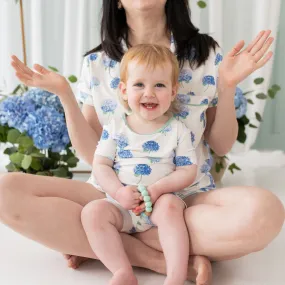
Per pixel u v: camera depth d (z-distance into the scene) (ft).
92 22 8.71
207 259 4.41
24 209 4.38
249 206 4.05
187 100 5.13
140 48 4.72
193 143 4.88
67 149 7.40
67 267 4.83
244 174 8.23
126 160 4.71
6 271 4.75
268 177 8.04
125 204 4.47
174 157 4.71
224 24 8.98
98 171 4.73
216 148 5.21
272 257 5.06
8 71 8.91
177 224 4.30
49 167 7.34
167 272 4.17
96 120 5.44
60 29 8.99
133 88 4.63
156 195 4.48
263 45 4.85
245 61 4.66
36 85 4.94
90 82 5.42
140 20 5.30
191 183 4.64
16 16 8.85
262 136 9.55
